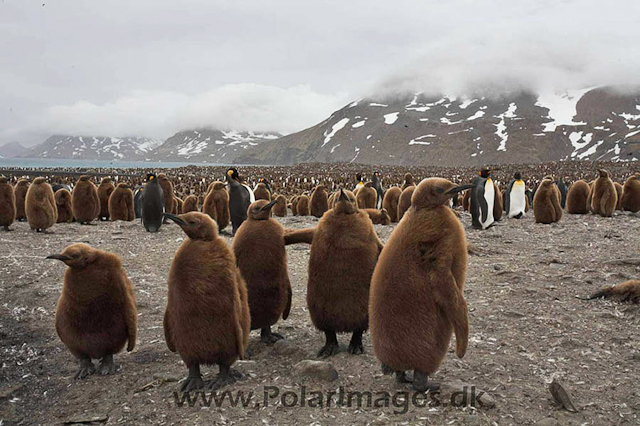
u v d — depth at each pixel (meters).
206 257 4.75
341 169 119.31
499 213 19.52
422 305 4.36
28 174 73.19
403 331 4.43
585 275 9.52
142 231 16.06
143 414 4.59
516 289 8.56
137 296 8.62
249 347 6.43
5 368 5.94
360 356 5.82
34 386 5.48
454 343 6.26
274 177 73.12
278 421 4.33
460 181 60.59
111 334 5.48
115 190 19.11
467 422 4.21
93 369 5.75
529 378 5.17
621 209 22.45
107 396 5.07
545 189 17.91
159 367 5.80
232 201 14.51
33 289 8.97
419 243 4.39
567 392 4.71
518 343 6.18
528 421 4.28
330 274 5.46
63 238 14.20
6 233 14.78
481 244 13.35
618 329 6.65
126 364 5.96
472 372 5.30
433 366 4.55
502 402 4.60
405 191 16.19
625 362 5.61
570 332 6.54
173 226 17.64
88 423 4.53
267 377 5.33
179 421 4.42
